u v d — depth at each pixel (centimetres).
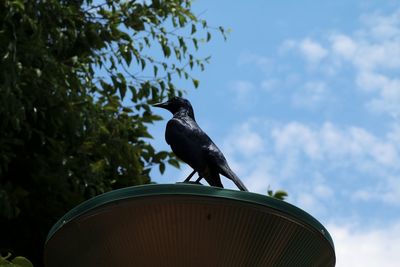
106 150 1204
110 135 1206
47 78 1129
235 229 546
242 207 541
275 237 553
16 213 1013
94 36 1284
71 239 580
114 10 1330
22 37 1114
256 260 557
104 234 562
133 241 556
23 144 1092
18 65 1057
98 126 1176
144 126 1305
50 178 1093
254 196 543
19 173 1104
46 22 1204
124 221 552
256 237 550
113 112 1270
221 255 551
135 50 1314
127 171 1223
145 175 1251
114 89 1316
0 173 1041
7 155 1052
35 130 1096
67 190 1101
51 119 1121
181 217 545
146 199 541
